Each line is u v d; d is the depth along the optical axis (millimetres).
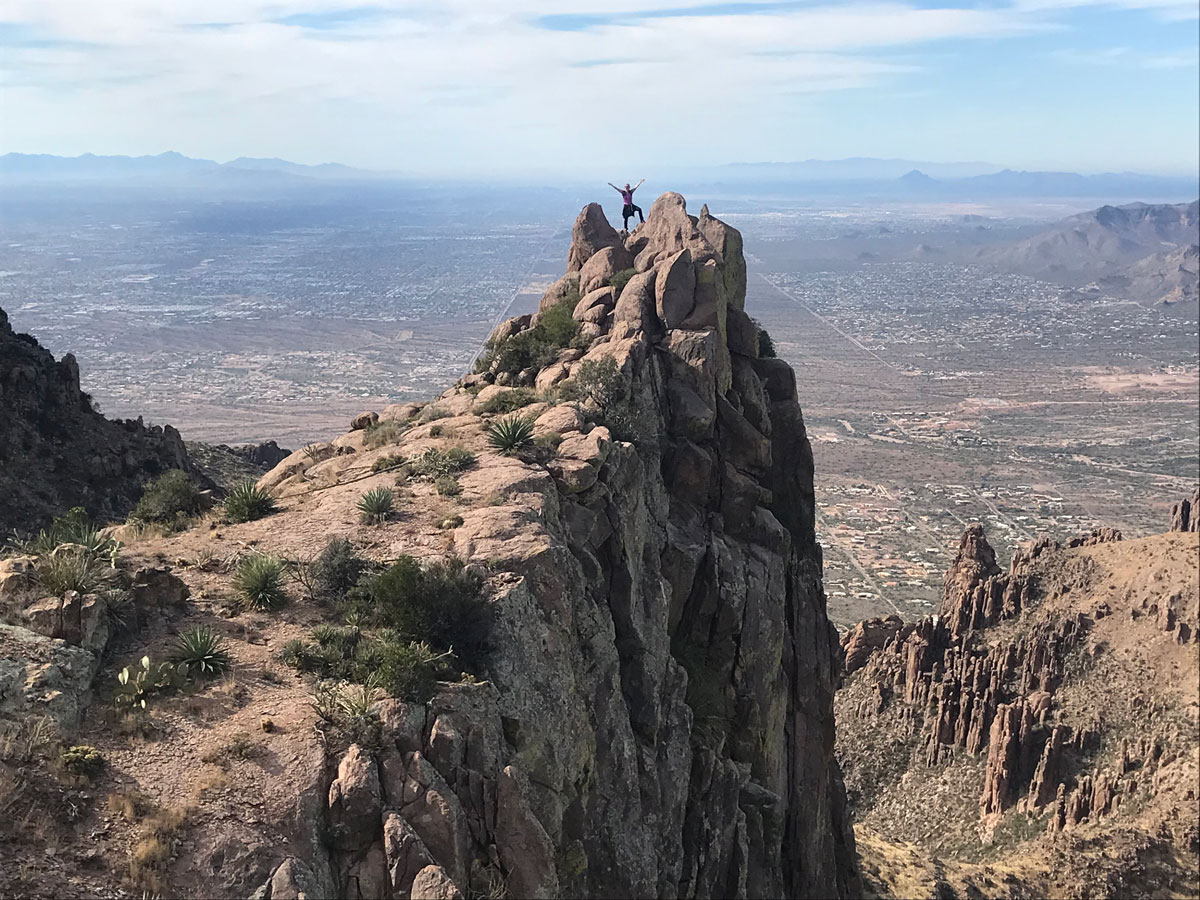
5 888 14492
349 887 16781
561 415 34188
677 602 34938
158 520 30031
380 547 25781
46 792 16219
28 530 50312
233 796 16953
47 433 58125
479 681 21188
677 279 41594
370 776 17672
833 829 46500
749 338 44594
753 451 40344
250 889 15766
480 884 17859
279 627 22406
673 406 39156
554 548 25406
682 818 28906
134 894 15141
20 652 18750
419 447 33562
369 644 21375
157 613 22047
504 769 19172
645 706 28406
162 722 18484
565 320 44469
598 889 23578
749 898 32969
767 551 39406
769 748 37250
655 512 35125
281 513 29172
